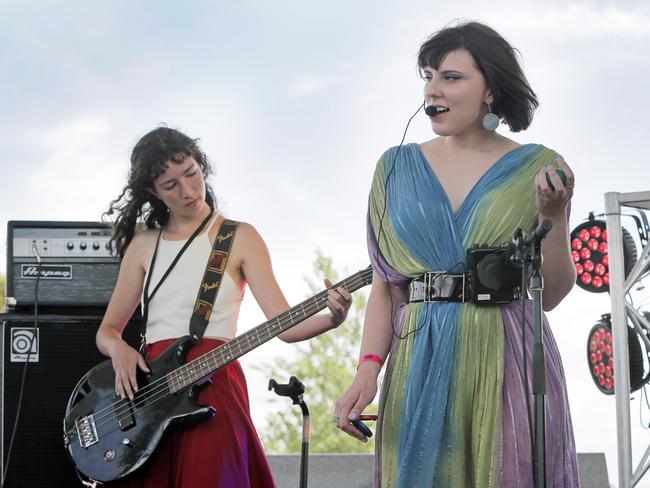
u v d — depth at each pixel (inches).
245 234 146.3
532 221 107.5
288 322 135.3
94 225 159.2
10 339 154.6
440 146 113.2
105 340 146.5
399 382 108.1
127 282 149.3
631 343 189.5
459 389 105.0
